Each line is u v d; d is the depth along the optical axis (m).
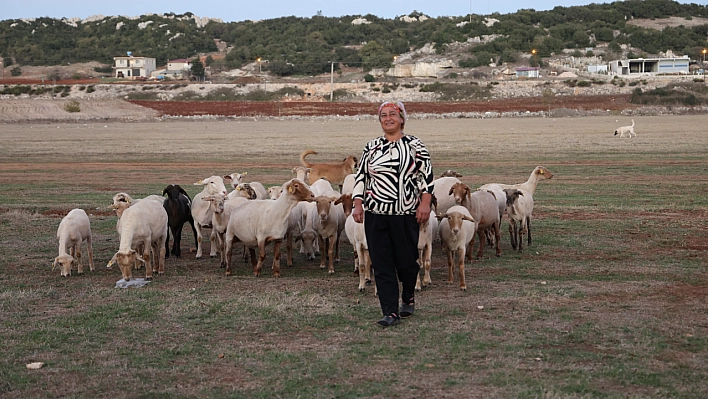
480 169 29.88
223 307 9.45
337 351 7.54
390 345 7.71
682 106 97.12
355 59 187.50
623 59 169.12
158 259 12.52
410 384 6.55
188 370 7.04
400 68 164.38
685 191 22.11
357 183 8.31
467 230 10.49
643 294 9.97
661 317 8.70
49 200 21.78
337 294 10.30
